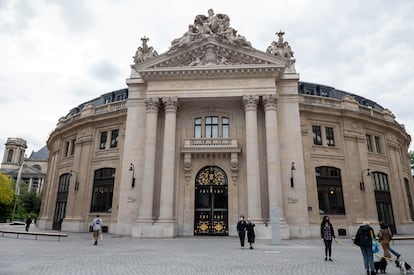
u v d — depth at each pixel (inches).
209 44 1097.4
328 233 477.4
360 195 1142.3
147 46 1187.3
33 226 1786.4
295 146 1043.9
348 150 1181.1
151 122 1048.2
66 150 1475.1
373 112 1320.1
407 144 1571.1
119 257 486.6
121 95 1448.1
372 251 357.7
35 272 346.6
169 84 1077.8
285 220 945.5
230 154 1051.9
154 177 1022.4
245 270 371.2
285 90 1103.0
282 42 1158.3
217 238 906.1
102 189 1228.5
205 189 1053.8
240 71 1048.2
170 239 867.4
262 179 1009.5
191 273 349.4
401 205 1266.0
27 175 3905.0
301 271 369.4
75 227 1184.8
